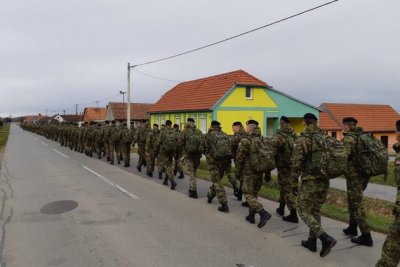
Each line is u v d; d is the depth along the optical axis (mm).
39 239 5906
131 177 12125
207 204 8203
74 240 5848
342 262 4887
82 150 21703
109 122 17891
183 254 5211
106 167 14742
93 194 9328
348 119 5672
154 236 5992
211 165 7660
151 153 12273
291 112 29203
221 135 7605
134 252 5312
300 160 5188
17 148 26000
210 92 28000
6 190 9945
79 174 12805
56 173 13047
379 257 5059
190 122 8914
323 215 7223
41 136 48656
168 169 10172
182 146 9172
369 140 5441
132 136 14859
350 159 5516
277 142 6570
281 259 5004
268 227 6449
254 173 6289
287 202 6742
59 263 4961
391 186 11758
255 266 4777
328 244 4824
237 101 26688
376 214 8453
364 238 5500
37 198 8898
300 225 6566
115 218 7074
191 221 6840
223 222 6766
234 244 5594
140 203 8312
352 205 5586
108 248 5484
